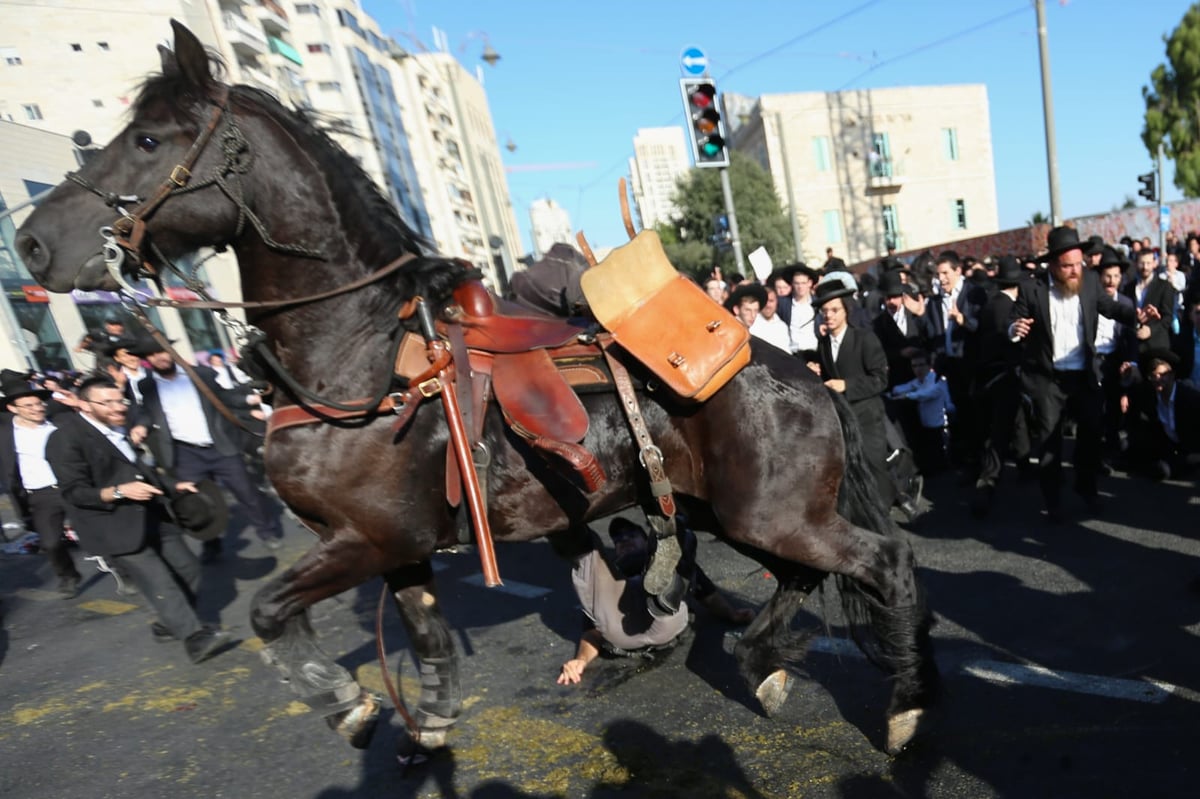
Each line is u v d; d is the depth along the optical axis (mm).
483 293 2469
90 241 2164
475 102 74438
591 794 2590
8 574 6707
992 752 2539
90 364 14766
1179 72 33875
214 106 2213
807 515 2443
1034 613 3557
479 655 3838
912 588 2525
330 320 2311
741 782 2547
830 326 4730
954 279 6512
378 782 2816
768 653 2777
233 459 6121
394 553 2369
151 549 4090
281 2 34812
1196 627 3225
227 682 3857
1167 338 5438
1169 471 5383
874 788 2432
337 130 2598
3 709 3828
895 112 35938
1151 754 2426
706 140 8641
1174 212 21453
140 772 3055
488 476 2350
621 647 3365
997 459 5051
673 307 2402
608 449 2441
